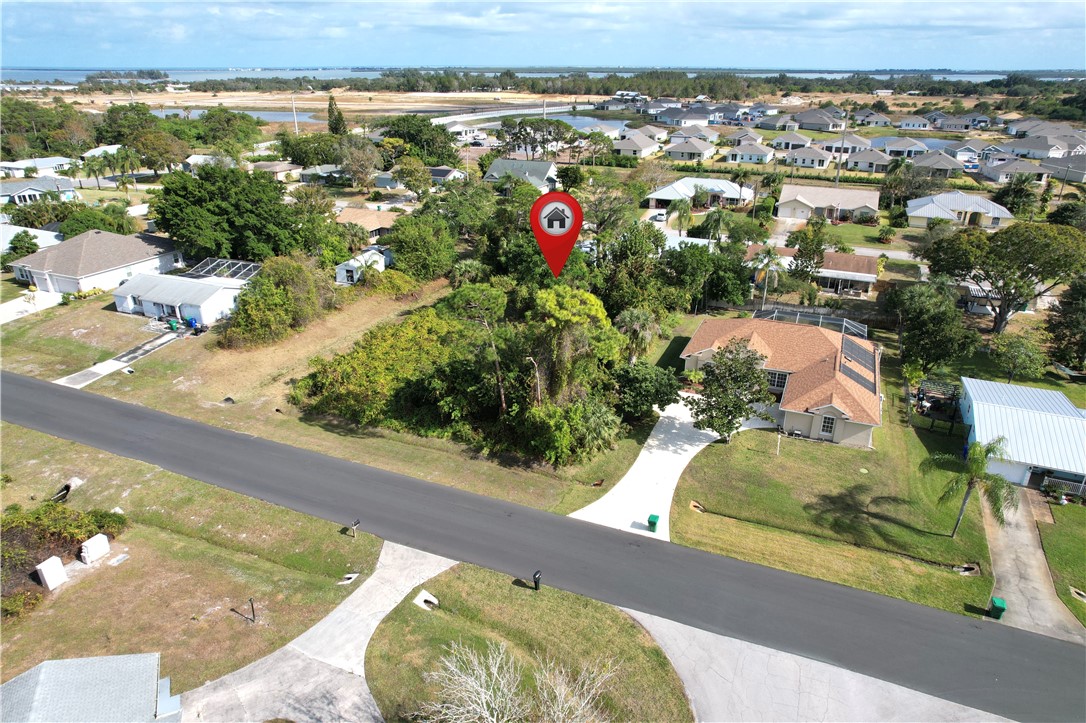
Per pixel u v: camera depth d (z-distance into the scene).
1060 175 114.81
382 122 139.25
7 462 35.88
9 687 18.59
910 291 50.69
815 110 180.25
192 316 53.06
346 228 71.88
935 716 21.91
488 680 21.11
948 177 116.81
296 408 42.62
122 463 35.78
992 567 29.11
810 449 38.50
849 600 27.03
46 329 52.62
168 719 19.41
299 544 29.84
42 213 74.69
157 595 26.64
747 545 30.38
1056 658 24.28
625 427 40.16
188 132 141.38
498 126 187.00
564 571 28.31
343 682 22.75
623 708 22.09
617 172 118.06
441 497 33.56
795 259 65.00
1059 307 54.94
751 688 22.89
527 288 56.78
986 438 35.88
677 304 57.69
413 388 41.06
